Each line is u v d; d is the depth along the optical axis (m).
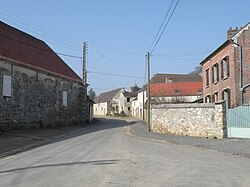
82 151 15.34
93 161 12.15
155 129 29.81
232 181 8.72
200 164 11.66
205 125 23.94
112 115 90.88
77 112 41.97
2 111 25.52
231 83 28.34
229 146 17.77
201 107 24.30
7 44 30.30
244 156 14.27
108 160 12.40
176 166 11.11
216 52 33.00
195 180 8.82
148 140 22.72
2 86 25.48
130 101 92.69
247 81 27.45
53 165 11.26
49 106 33.94
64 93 37.81
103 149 16.17
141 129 33.88
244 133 21.98
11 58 27.55
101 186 8.02
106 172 9.90
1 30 31.28
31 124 30.17
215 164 11.73
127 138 23.81
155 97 63.59
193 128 24.92
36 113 31.17
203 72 39.47
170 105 27.31
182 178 9.08
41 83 32.25
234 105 27.41
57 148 16.81
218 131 22.91
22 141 20.47
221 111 22.75
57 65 38.97
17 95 27.80
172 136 25.06
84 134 27.22
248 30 27.88
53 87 34.97
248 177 9.27
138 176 9.31
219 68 32.12
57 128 33.03
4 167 11.09
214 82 34.16
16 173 9.83
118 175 9.44
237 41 27.84
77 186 8.02
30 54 33.81
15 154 15.02
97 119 61.75
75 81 40.91
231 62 28.27
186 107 25.52
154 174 9.63
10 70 26.72
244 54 27.72
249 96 27.19
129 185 8.14
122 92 94.19
